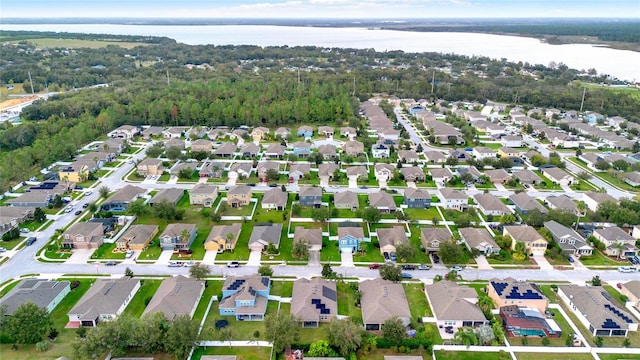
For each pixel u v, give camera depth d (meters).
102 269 101.81
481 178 156.38
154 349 76.75
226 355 76.25
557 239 111.56
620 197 142.75
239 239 115.62
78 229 111.50
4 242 112.69
